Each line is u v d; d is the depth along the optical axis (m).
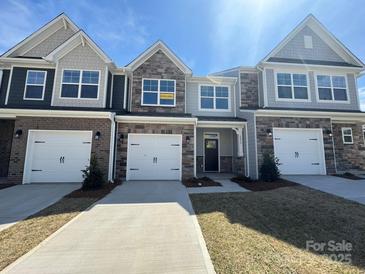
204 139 15.27
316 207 6.22
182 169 11.49
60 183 10.23
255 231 4.64
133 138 11.46
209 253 3.70
